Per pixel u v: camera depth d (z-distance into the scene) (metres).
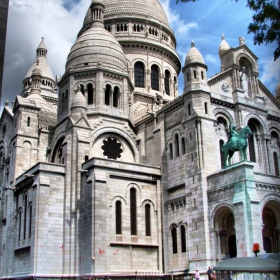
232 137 51.38
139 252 56.78
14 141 69.44
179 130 60.22
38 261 53.69
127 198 58.00
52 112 80.44
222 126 59.44
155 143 63.84
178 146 60.41
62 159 61.06
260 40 25.50
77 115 62.03
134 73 87.00
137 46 88.06
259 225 46.72
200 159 54.66
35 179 57.91
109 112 67.56
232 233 52.84
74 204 57.00
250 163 48.88
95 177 55.22
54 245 55.31
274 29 24.91
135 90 85.06
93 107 66.88
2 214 70.19
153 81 88.31
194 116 56.22
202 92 57.44
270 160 62.47
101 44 71.56
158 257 58.06
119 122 68.06
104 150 65.31
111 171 57.22
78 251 55.19
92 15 77.25
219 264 25.70
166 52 90.75
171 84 90.88
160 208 59.97
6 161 73.06
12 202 65.50
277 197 50.25
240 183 48.56
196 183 54.25
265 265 23.42
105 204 55.03
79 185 57.91
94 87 68.06
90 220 53.97
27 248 57.22
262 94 65.69
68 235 55.88
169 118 63.00
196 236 52.78
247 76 64.75
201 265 51.00
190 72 58.66
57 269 54.66
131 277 53.00
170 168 60.94
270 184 50.00
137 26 90.19
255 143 62.44
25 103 70.69
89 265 52.53
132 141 68.31
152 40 89.31
